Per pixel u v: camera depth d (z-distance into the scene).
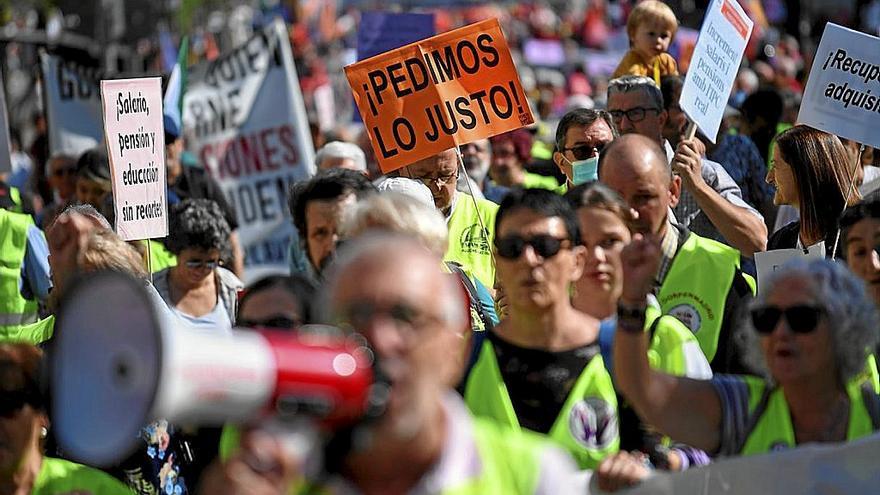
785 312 10.95
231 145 32.09
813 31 66.75
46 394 11.77
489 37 19.36
